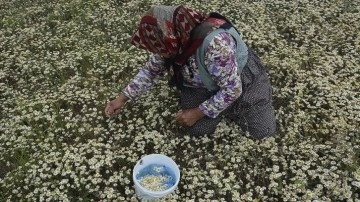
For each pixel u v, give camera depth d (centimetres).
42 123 432
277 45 534
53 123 425
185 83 395
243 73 387
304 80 473
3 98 468
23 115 431
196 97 399
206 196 354
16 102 446
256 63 402
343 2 611
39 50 542
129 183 373
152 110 432
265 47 535
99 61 506
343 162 376
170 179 365
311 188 367
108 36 559
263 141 400
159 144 401
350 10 596
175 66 373
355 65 493
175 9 333
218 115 403
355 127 411
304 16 586
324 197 351
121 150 398
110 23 580
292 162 381
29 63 511
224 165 385
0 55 534
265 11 600
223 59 345
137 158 392
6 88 480
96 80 482
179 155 400
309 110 438
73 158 386
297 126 412
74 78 484
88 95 455
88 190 366
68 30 571
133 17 591
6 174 382
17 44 552
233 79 358
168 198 350
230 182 368
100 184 375
